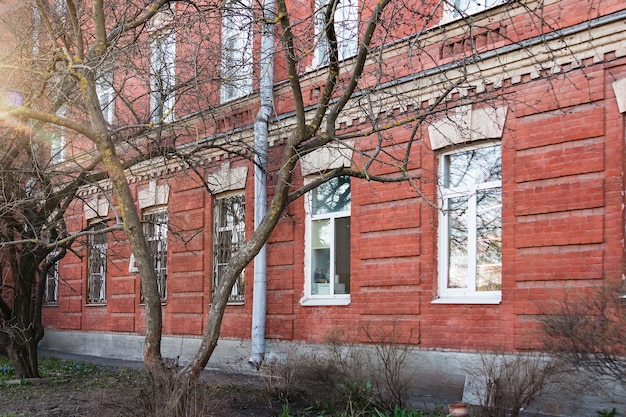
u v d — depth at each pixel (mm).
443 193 9727
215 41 11352
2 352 11930
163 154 10211
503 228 8844
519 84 8781
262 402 8625
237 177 13219
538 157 8547
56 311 18906
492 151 9312
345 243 11344
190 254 14273
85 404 9062
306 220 11867
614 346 5898
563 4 8375
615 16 7801
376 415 7586
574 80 8234
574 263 8070
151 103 13141
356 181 10875
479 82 9211
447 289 9680
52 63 9141
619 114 7832
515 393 6910
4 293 14070
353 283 10773
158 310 7914
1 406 9250
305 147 7895
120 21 9914
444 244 9750
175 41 11031
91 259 17562
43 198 10516
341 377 8305
